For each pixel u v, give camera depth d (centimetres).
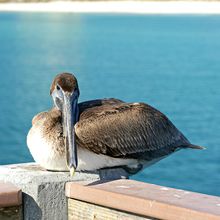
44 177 397
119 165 452
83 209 387
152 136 459
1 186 396
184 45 4634
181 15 9150
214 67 3366
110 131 443
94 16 8656
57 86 447
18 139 1688
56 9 10281
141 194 361
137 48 4369
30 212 396
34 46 4356
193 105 2225
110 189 374
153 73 3084
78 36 5288
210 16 8894
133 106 464
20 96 2356
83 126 438
